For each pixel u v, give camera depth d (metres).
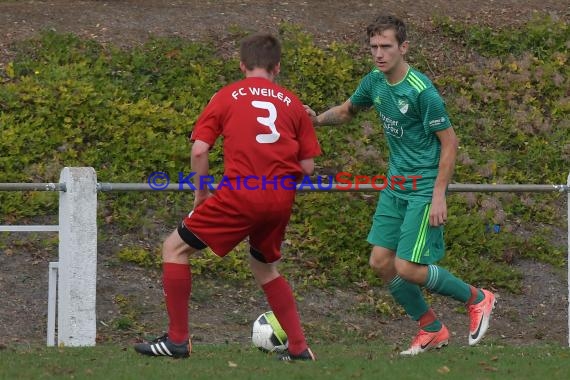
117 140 39.88
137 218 37.81
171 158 39.97
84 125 40.28
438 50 48.56
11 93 40.66
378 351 26.38
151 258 36.25
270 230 21.20
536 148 44.03
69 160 38.91
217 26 47.78
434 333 25.66
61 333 27.92
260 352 25.19
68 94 41.00
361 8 51.28
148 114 41.19
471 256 38.72
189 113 41.91
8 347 27.97
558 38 49.78
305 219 38.78
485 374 20.80
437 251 24.59
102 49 44.78
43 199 37.72
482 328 25.45
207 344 29.64
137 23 47.38
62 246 27.88
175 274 21.45
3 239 36.12
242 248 37.34
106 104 41.22
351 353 25.55
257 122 20.62
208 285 35.56
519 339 34.09
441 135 23.67
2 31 45.38
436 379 19.86
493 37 49.41
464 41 49.34
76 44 44.75
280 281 22.34
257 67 21.33
